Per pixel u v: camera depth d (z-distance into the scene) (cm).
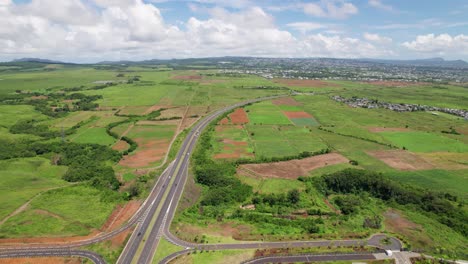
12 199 13875
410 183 15675
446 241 11362
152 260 10181
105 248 10825
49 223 12088
